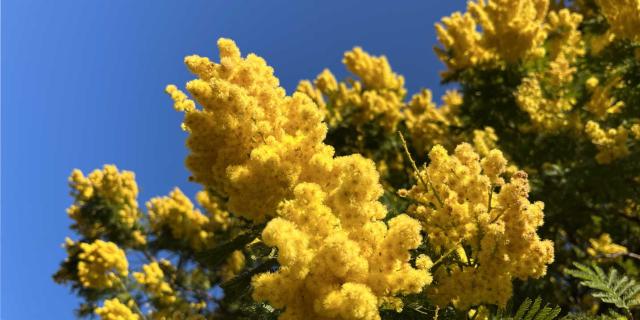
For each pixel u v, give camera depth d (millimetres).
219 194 3678
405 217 2180
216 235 10969
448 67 11180
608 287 3043
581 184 7523
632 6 7375
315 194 2230
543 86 9539
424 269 2250
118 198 11102
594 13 10938
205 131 3066
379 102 12828
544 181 8172
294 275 2016
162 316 8469
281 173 2750
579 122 8594
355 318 1960
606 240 7199
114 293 8539
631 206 8016
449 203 2793
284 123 3080
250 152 3004
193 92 2959
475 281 2568
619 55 7961
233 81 3152
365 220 2203
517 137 9797
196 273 9641
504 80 10070
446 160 2943
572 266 7410
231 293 2918
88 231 10961
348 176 2217
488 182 2762
